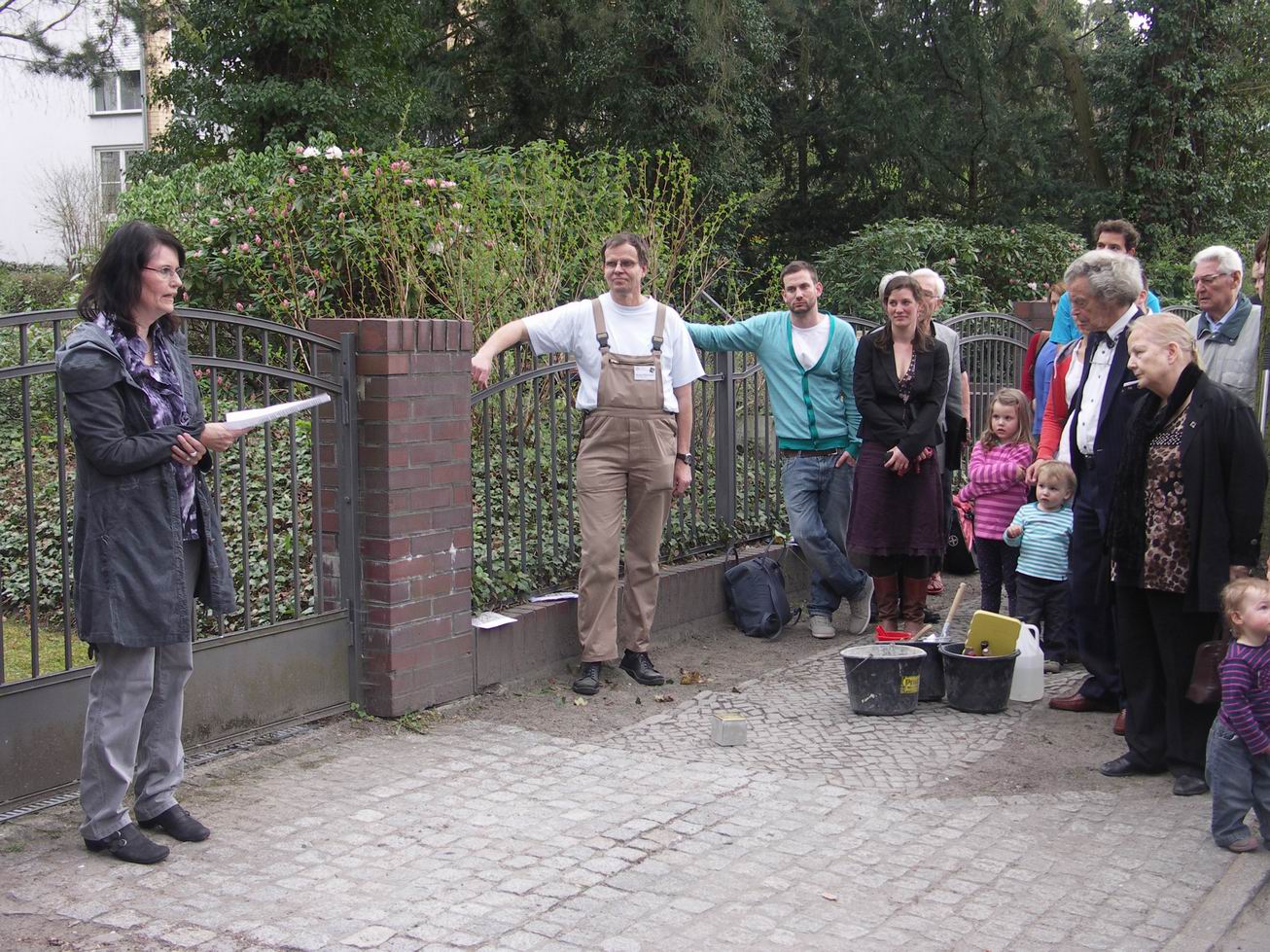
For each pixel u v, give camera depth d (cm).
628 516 627
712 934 361
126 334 393
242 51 2116
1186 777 481
